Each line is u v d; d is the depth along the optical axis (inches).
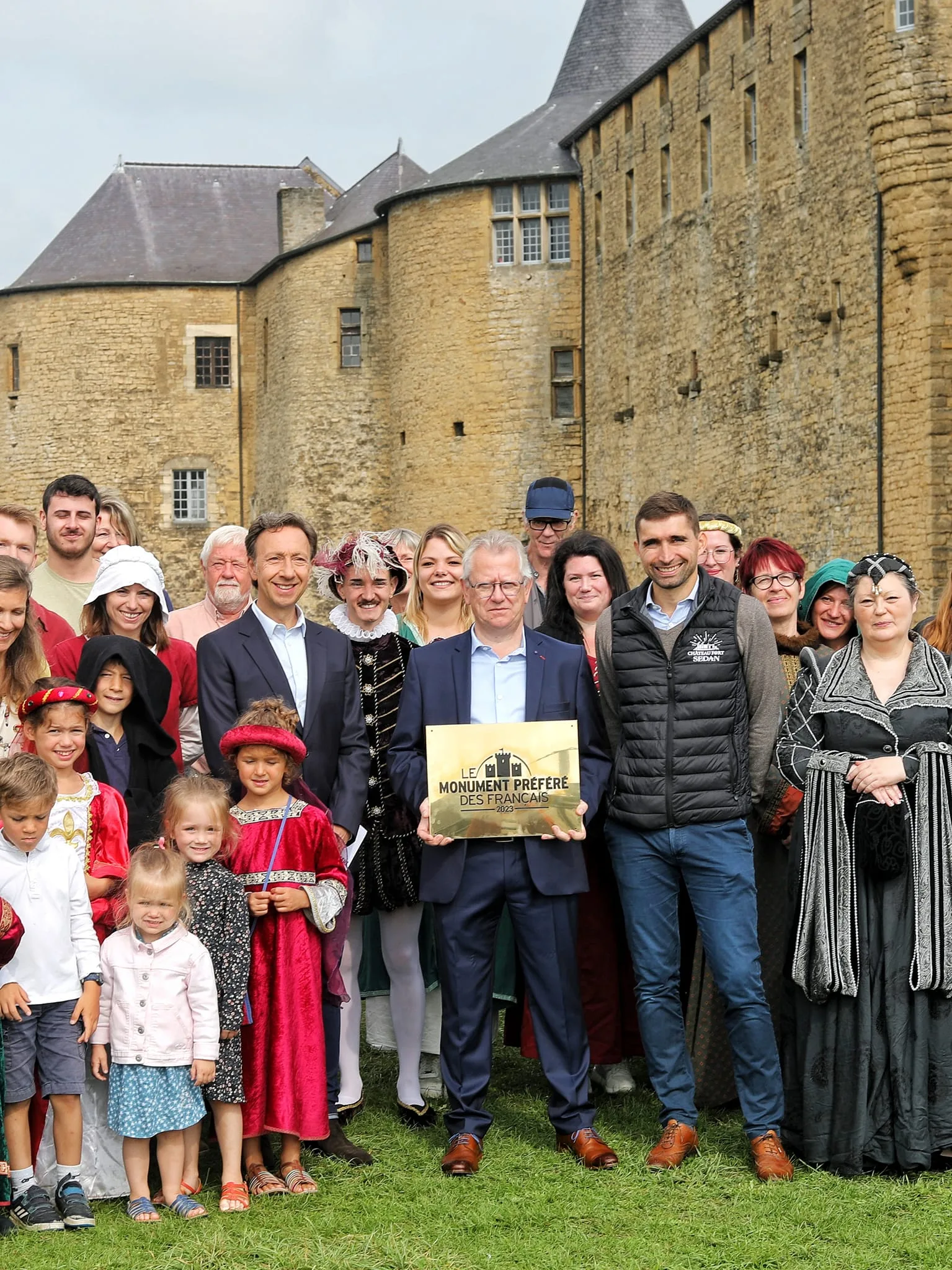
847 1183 239.6
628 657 257.1
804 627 323.0
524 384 1731.1
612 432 1630.2
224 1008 236.8
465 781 251.4
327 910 247.0
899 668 257.0
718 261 1354.6
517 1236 221.0
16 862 233.6
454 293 1756.9
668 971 257.0
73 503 323.6
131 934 238.4
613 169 1605.6
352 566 289.4
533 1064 323.9
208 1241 218.4
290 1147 246.8
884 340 1030.4
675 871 257.0
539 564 349.7
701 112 1390.3
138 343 2164.1
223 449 2166.6
